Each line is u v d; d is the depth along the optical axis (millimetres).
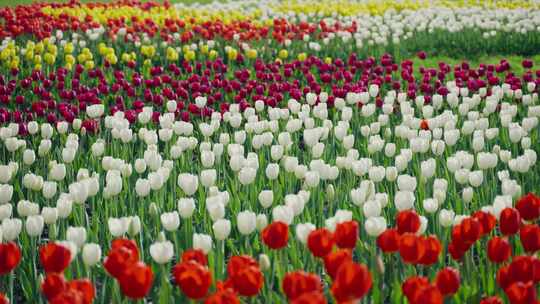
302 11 21281
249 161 6152
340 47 15586
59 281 3322
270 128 8000
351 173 6344
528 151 6594
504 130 8266
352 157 6262
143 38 15219
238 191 6449
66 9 19422
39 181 5906
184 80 11945
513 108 8586
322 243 3760
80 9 19609
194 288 3307
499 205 4777
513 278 3611
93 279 4852
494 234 5383
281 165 6914
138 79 11211
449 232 5305
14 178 6855
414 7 22250
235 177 6406
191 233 5238
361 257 4832
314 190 5832
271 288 4344
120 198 6051
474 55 16453
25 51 13359
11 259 3781
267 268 4125
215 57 13852
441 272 3580
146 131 7328
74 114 9609
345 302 3109
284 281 3287
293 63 12398
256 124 7812
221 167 7422
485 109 8812
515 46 16688
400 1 23359
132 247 3758
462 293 4262
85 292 3312
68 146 6871
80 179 5891
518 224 4176
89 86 12406
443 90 10312
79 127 8148
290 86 10727
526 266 3572
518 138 7125
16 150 7734
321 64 12391
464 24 17938
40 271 5363
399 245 3719
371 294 4250
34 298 4711
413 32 18141
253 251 5395
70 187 5109
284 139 6973
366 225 4254
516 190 5445
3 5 24453
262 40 16031
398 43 15891
